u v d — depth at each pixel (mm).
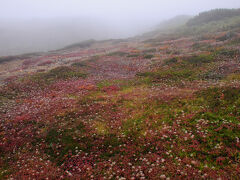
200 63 23469
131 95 16938
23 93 20672
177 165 8023
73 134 11570
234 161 7727
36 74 27422
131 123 12086
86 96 18188
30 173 8812
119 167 8609
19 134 12344
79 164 9102
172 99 14422
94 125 12375
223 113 11055
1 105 17406
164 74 21547
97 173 8445
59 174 8570
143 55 36469
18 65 41719
